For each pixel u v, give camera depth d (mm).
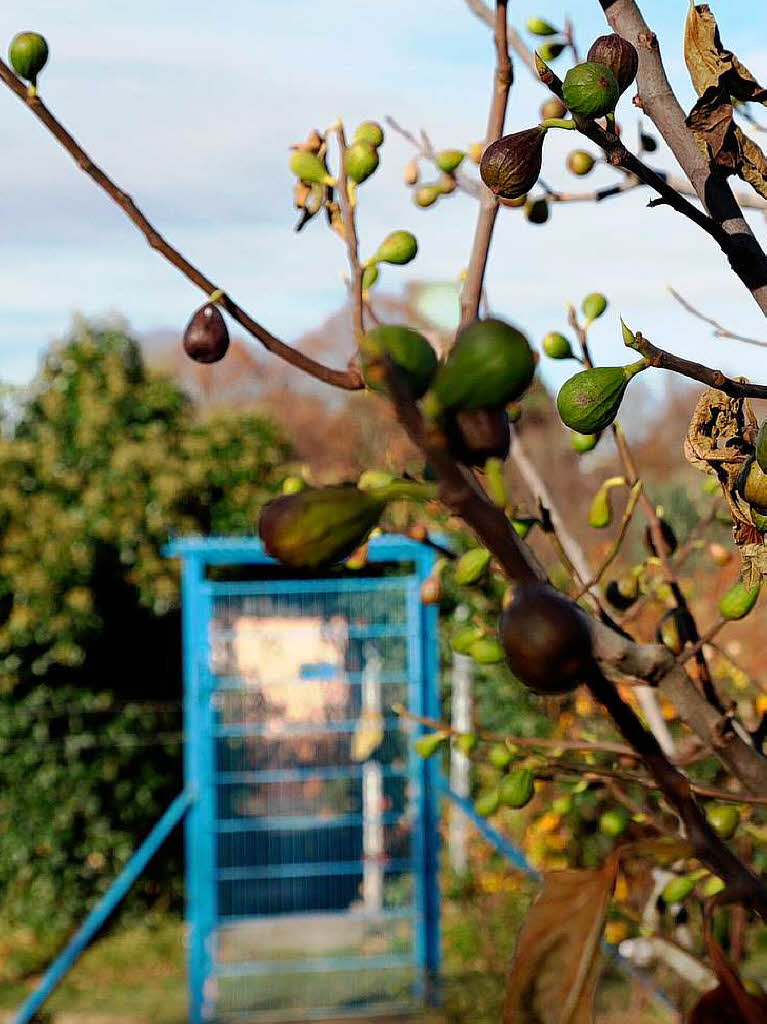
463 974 9289
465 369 661
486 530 667
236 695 9867
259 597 9820
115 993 9609
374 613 9984
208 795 9086
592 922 847
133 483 11242
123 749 11023
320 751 10211
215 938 9305
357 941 10109
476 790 9898
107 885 10961
